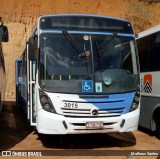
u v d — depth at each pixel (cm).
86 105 816
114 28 893
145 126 1080
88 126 812
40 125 815
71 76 825
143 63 1098
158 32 1005
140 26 3434
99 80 834
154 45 1024
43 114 809
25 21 3369
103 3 3553
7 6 3384
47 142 970
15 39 3272
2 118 1500
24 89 1348
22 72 1518
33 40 895
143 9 3534
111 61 861
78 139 1012
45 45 841
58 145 931
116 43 880
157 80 998
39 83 823
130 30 909
